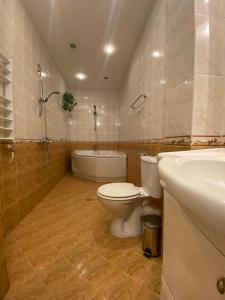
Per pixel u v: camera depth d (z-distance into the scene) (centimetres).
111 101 429
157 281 93
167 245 62
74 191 251
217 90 96
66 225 152
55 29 201
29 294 85
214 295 35
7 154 137
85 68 302
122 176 312
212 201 25
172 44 118
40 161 212
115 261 108
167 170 46
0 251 82
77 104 416
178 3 109
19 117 158
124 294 86
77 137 421
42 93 216
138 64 222
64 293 86
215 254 34
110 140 434
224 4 95
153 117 163
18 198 155
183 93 104
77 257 111
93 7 168
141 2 161
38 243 126
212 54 94
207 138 97
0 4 130
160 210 130
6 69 134
